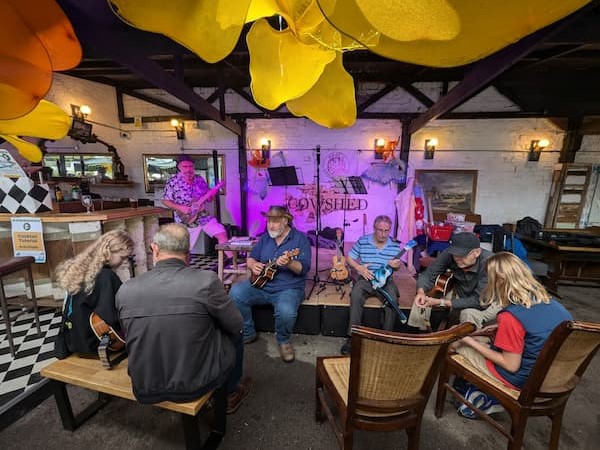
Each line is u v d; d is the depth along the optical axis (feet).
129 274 9.86
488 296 4.58
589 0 2.07
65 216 8.38
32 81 4.08
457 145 14.49
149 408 5.30
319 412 4.98
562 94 13.12
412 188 13.05
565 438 4.80
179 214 11.65
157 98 15.42
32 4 3.29
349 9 2.53
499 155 14.34
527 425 5.05
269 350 7.23
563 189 13.84
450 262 6.79
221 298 3.79
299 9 3.37
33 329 7.91
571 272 12.71
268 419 5.11
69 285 4.23
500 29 2.26
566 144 13.66
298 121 15.05
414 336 3.19
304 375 6.30
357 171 15.21
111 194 15.61
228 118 13.00
